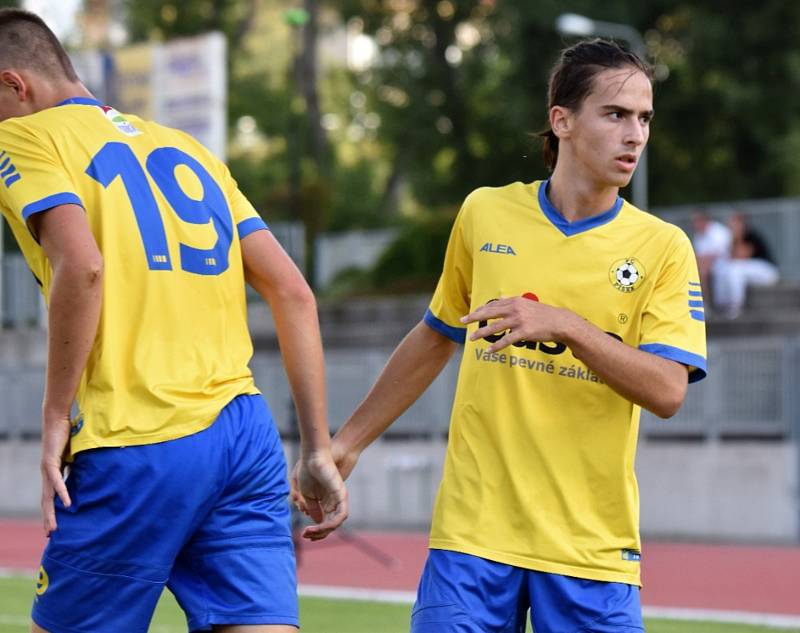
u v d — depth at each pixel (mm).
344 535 43969
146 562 12250
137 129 13055
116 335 12375
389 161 163125
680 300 13836
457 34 136250
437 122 134875
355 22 139875
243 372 12859
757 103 119312
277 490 12812
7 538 56750
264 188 160000
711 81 123938
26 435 66688
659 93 124625
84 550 12281
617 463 13812
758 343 51438
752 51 120812
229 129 170500
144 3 165875
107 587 12320
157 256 12547
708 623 33188
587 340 13094
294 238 62031
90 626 12391
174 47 86250
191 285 12648
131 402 12305
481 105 134375
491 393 13953
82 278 12023
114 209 12516
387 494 58531
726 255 73312
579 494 13766
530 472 13789
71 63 13336
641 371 13219
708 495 52062
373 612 34875
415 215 147125
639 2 120812
